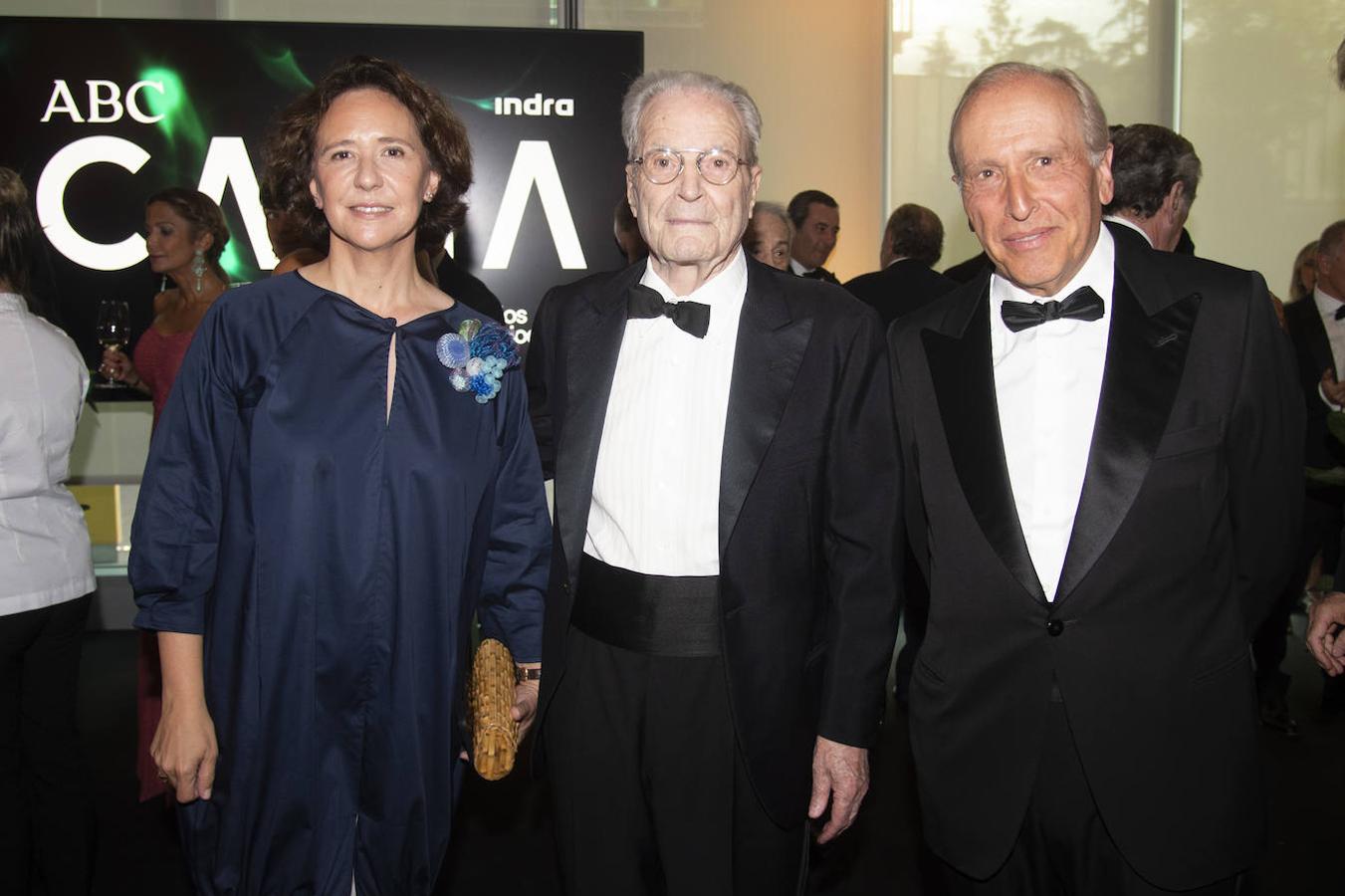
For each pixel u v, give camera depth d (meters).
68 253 5.04
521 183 5.12
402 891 1.82
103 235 5.04
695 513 1.84
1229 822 1.69
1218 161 6.12
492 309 4.02
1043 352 1.75
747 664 1.81
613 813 1.88
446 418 1.82
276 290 1.79
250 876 1.76
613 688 1.87
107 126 5.02
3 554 2.43
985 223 1.75
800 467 1.85
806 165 6.20
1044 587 1.73
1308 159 6.14
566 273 5.18
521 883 3.15
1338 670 1.93
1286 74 6.09
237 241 5.09
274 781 1.74
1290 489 1.77
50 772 2.59
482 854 3.33
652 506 1.86
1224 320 1.71
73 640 2.61
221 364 1.75
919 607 4.04
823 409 1.86
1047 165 1.70
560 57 5.09
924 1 6.07
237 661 1.73
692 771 1.85
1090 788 1.70
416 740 1.78
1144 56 6.07
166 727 1.75
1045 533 1.74
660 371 1.89
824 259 5.27
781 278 1.98
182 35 5.02
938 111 6.12
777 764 1.84
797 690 1.87
